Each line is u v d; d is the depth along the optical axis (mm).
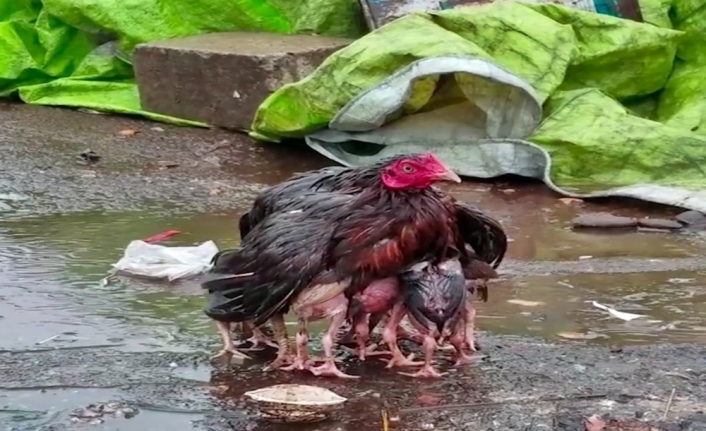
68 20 13078
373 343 5816
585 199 9133
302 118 10336
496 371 5410
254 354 5664
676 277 7168
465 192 9422
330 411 4898
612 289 6895
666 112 11000
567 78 10672
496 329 6113
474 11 10406
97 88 13039
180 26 13000
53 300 6520
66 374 5336
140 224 8367
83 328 6035
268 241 5141
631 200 9086
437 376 5328
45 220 8445
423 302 5098
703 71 11070
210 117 11859
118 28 12867
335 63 9992
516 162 9594
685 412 4906
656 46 10711
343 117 9859
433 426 4742
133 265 7098
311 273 5027
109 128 11914
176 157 10703
